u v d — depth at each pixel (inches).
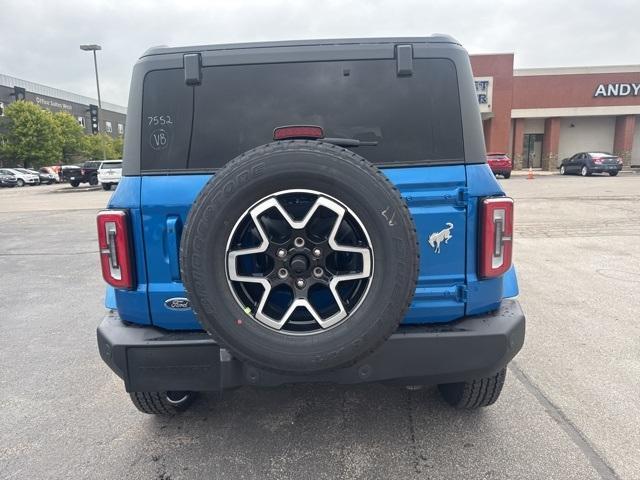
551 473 99.5
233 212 82.6
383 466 103.6
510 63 1138.7
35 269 311.7
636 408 123.9
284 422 122.3
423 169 94.7
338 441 113.4
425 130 97.1
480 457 105.5
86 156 2202.3
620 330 176.6
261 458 107.9
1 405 136.0
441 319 97.7
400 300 83.0
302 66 98.5
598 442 109.7
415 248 82.9
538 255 304.2
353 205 82.0
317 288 89.5
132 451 112.2
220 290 84.0
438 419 121.2
